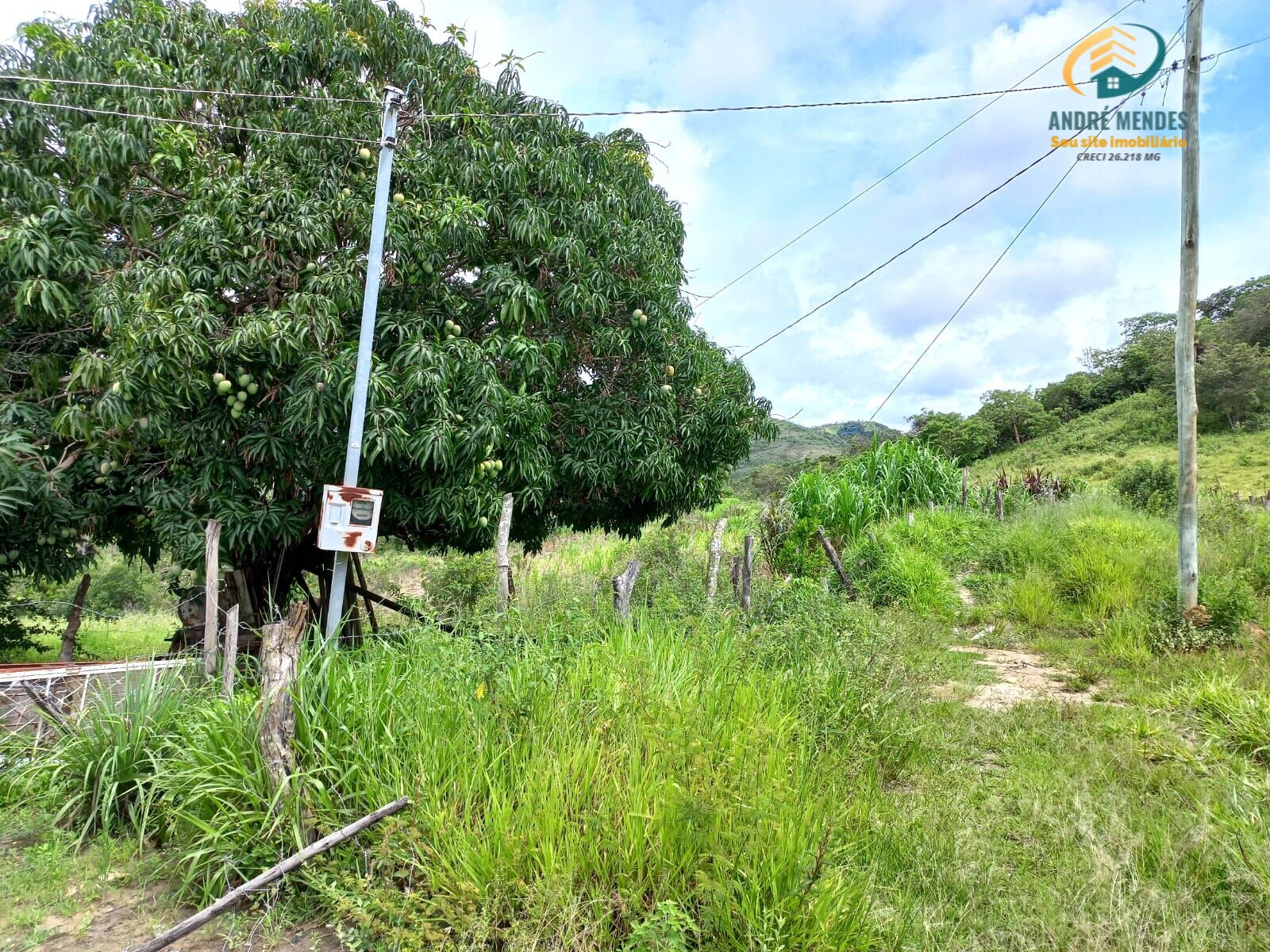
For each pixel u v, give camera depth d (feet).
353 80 22.90
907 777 14.29
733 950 7.93
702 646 16.33
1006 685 21.86
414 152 22.45
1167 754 14.88
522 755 10.69
